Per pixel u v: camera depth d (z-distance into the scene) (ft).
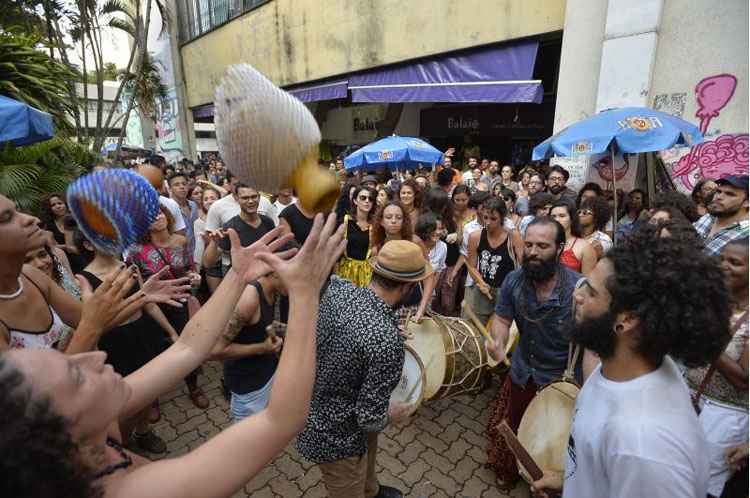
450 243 14.62
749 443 5.81
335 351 5.77
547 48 32.60
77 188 3.23
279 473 9.55
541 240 6.88
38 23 40.91
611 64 19.29
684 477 3.15
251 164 2.44
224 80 2.40
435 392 10.18
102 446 2.35
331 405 5.99
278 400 2.64
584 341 4.00
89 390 2.22
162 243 10.84
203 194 19.20
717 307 3.38
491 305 12.62
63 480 1.87
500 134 38.04
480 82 27.53
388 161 25.76
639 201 17.01
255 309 7.04
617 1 18.80
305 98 42.39
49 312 6.08
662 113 15.34
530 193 19.85
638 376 3.76
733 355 5.79
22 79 23.49
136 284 8.38
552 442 6.99
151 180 13.08
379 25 33.19
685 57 17.81
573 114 21.58
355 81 37.35
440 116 42.70
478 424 11.30
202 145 104.88
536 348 7.61
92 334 4.41
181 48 62.54
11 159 19.94
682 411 3.44
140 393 3.43
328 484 6.43
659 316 3.41
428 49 30.17
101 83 41.60
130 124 88.22
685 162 18.35
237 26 49.42
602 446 3.65
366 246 13.15
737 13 16.43
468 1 27.07
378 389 5.63
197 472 2.37
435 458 10.06
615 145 15.01
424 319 11.10
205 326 3.81
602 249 11.48
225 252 12.34
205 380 13.35
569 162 21.79
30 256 7.83
